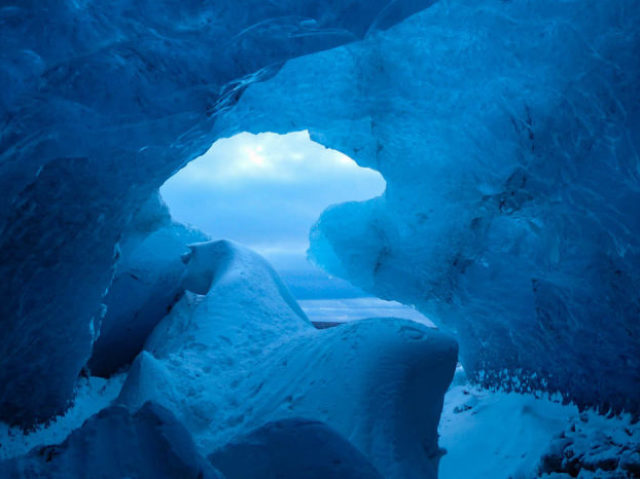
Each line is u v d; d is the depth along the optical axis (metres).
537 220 5.99
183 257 9.45
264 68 3.37
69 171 3.97
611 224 4.87
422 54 5.35
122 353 9.02
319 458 2.12
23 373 5.05
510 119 5.40
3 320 4.22
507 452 6.02
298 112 6.21
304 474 2.08
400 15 2.99
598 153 4.61
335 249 8.43
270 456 2.16
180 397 5.46
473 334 8.57
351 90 5.87
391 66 5.56
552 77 4.71
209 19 2.77
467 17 4.74
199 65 3.11
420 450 4.30
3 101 2.49
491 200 6.51
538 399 7.02
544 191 5.51
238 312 7.22
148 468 1.72
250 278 8.07
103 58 2.83
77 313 5.27
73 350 5.62
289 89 5.75
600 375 6.06
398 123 6.30
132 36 2.73
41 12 2.36
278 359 5.61
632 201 4.56
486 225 6.95
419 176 6.92
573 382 6.52
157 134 3.67
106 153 4.09
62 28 2.47
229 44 3.00
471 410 7.50
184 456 1.75
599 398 6.11
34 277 4.32
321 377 4.80
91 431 1.78
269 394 5.02
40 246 4.18
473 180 6.42
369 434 4.13
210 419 5.14
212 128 4.89
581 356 6.24
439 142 6.31
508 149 5.61
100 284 5.38
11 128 2.71
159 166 4.91
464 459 6.25
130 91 3.11
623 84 4.13
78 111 3.03
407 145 6.61
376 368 4.57
